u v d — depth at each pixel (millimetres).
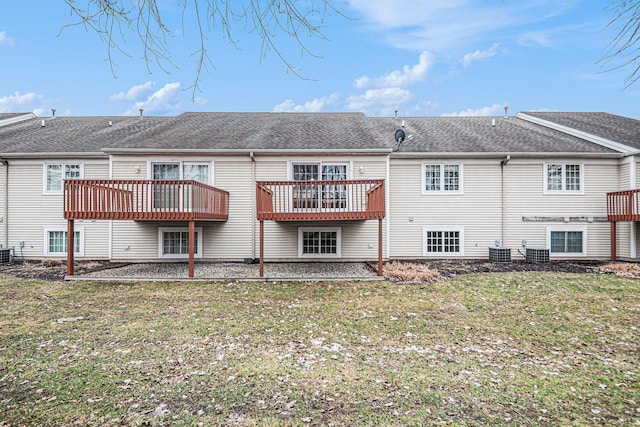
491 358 5043
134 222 13086
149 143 12930
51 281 9875
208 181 12938
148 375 4438
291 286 9367
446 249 13570
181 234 13125
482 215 13508
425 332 6070
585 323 6520
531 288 8883
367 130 14727
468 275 10430
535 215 13406
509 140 14336
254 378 4375
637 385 4285
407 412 3662
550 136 14836
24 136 15023
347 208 10625
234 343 5520
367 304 7695
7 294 8469
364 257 13180
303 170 12984
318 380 4340
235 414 3611
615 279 9789
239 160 12961
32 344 5449
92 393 4004
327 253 13195
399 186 13516
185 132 14430
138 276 10180
